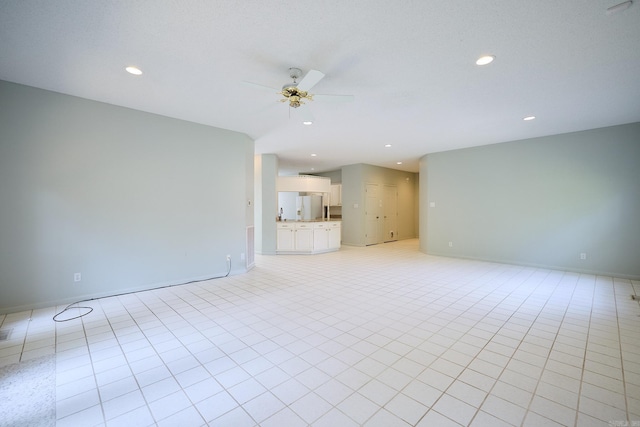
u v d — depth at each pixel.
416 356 2.19
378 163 8.45
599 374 1.94
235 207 4.89
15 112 3.02
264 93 3.27
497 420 1.52
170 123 4.12
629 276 4.44
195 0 1.81
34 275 3.15
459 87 3.11
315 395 1.74
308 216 8.62
